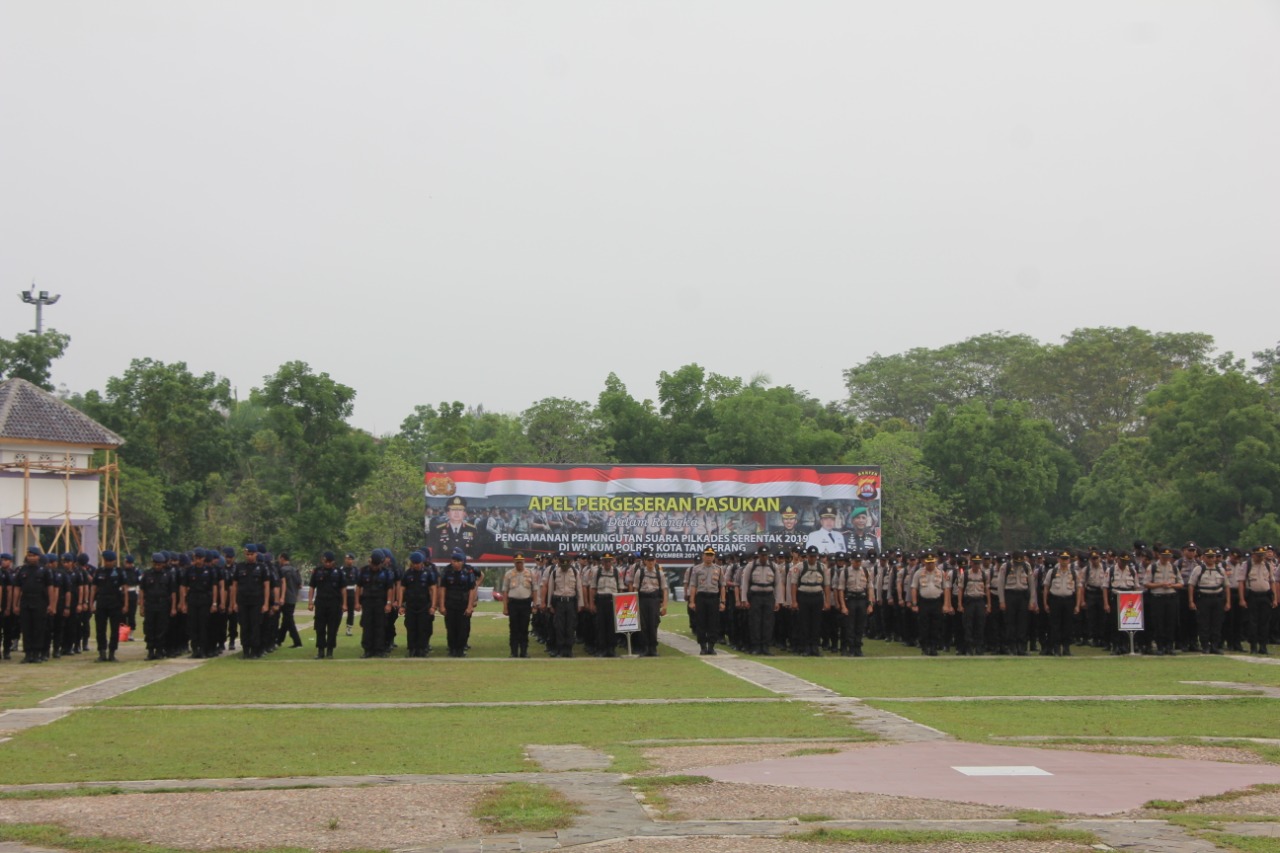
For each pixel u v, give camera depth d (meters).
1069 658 26.09
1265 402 62.69
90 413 62.94
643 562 27.17
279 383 63.91
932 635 27.27
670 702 18.08
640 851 8.70
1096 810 10.15
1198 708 17.31
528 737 14.62
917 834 9.12
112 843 9.09
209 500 67.25
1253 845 8.82
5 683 20.84
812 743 14.05
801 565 27.66
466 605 27.14
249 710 17.25
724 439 65.88
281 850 8.91
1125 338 91.62
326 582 26.84
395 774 12.06
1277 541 55.94
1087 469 87.56
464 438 68.62
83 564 27.61
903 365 104.12
